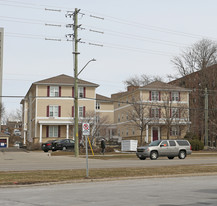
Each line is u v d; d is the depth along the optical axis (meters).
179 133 61.75
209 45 67.38
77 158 35.88
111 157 38.06
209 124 65.88
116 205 10.47
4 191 14.11
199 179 18.58
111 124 75.75
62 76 65.31
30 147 56.94
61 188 14.96
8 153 46.41
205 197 12.06
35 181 16.52
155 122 59.84
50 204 10.73
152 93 63.75
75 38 37.22
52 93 61.94
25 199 11.84
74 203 10.90
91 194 12.95
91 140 52.53
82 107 62.78
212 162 31.17
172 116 57.72
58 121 61.03
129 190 14.05
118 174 19.56
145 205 10.44
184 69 70.19
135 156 39.56
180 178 19.12
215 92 63.81
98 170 21.80
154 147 35.09
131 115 63.34
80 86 63.06
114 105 80.19
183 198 11.84
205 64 66.50
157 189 14.33
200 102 67.94
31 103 68.38
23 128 87.50
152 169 22.64
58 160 33.81
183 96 64.56
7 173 20.20
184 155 36.59
